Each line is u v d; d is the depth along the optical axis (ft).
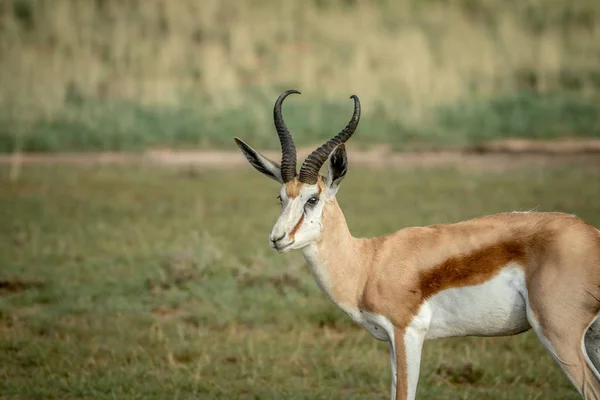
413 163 150.20
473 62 212.64
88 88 196.24
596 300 40.55
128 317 70.08
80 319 70.18
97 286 77.51
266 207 118.21
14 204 119.44
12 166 150.51
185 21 238.27
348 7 257.34
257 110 183.11
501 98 186.39
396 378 44.96
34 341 63.67
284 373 58.18
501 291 42.88
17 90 189.88
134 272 82.02
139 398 54.08
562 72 204.74
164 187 134.21
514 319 43.29
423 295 44.73
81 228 103.81
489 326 44.01
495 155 154.40
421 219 105.09
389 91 194.59
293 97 192.13
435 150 160.76
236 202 122.11
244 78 208.44
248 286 77.41
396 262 45.39
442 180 134.10
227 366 59.93
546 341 41.27
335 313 69.97
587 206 109.50
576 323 40.70
